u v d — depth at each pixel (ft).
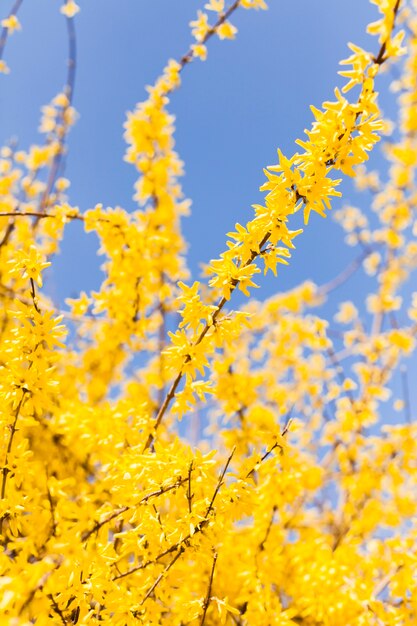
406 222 14.37
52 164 12.22
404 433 11.35
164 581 6.02
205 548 5.73
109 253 9.27
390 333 12.69
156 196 10.47
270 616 6.95
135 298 9.50
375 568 8.16
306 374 13.62
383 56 5.83
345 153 5.82
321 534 10.93
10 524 6.13
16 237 11.11
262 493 8.25
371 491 11.19
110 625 5.55
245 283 6.04
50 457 9.08
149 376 12.26
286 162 5.93
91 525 6.37
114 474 7.04
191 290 6.26
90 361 12.37
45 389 5.99
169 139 10.50
